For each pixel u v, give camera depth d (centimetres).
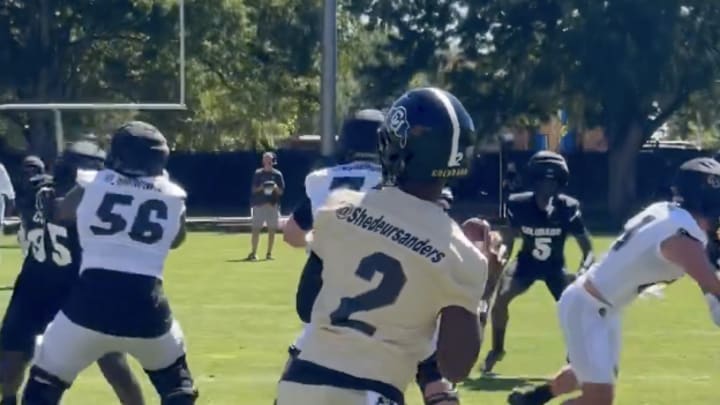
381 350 618
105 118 5384
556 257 1700
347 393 616
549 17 5672
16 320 1238
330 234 630
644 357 1895
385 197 627
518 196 1692
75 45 5228
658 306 2542
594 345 1106
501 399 1537
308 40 6700
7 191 1995
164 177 1084
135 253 1044
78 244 1222
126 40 5253
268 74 6788
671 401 1544
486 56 5844
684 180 1031
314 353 628
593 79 5516
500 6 5728
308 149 6494
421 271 613
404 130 617
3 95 5225
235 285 2808
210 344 1953
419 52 5922
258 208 3478
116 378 1213
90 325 1032
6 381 1246
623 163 5853
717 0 5512
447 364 622
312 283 867
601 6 5488
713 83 5600
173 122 6269
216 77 6512
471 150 629
